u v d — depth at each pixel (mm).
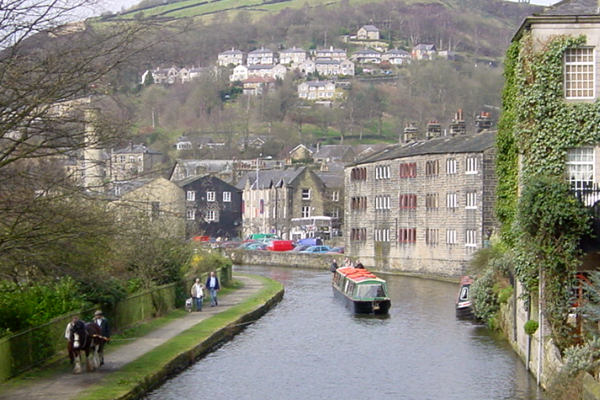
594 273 28125
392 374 35031
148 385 29938
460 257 76438
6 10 24641
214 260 65000
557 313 29281
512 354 37875
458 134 87625
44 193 28297
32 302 33188
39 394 26672
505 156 37031
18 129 25531
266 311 54625
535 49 31859
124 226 32719
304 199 127062
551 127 31734
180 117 196250
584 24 31656
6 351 28438
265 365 36781
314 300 61812
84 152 31000
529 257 31047
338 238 113125
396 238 86312
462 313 49719
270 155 184875
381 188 88938
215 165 153125
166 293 48500
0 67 24641
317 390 32312
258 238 121312
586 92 31859
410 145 90750
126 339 38500
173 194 89875
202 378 33875
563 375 25438
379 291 53562
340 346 41594
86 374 29875
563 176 31672
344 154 174250
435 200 79938
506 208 36812
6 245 25797
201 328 42375
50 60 24656
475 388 31938
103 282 37469
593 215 29328
